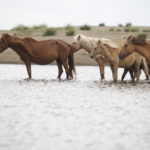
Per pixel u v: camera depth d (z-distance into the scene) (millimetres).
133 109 26094
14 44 42125
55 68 63000
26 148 17094
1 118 22859
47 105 27406
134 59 40906
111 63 40344
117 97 31391
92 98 30766
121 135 19297
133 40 38562
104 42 39781
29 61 43406
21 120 22328
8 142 18000
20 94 32781
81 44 43875
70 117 23234
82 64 66688
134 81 42156
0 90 35219
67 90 35250
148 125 21359
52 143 17875
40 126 20922
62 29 91250
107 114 24250
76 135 19234
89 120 22438
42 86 38031
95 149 17031
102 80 43000
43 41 43312
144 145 17703
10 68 60750
